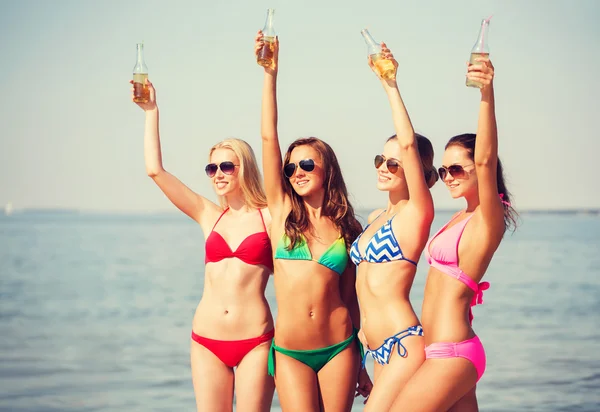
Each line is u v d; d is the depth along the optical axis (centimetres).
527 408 1026
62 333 1806
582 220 13112
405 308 470
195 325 545
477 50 435
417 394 439
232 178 555
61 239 7356
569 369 1277
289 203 530
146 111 569
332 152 534
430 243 469
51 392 1156
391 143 500
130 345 1608
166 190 564
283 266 511
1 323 2002
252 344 529
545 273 3159
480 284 462
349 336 513
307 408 500
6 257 4719
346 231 520
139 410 1046
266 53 524
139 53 563
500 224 447
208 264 551
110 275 3388
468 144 473
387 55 474
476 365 446
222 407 532
